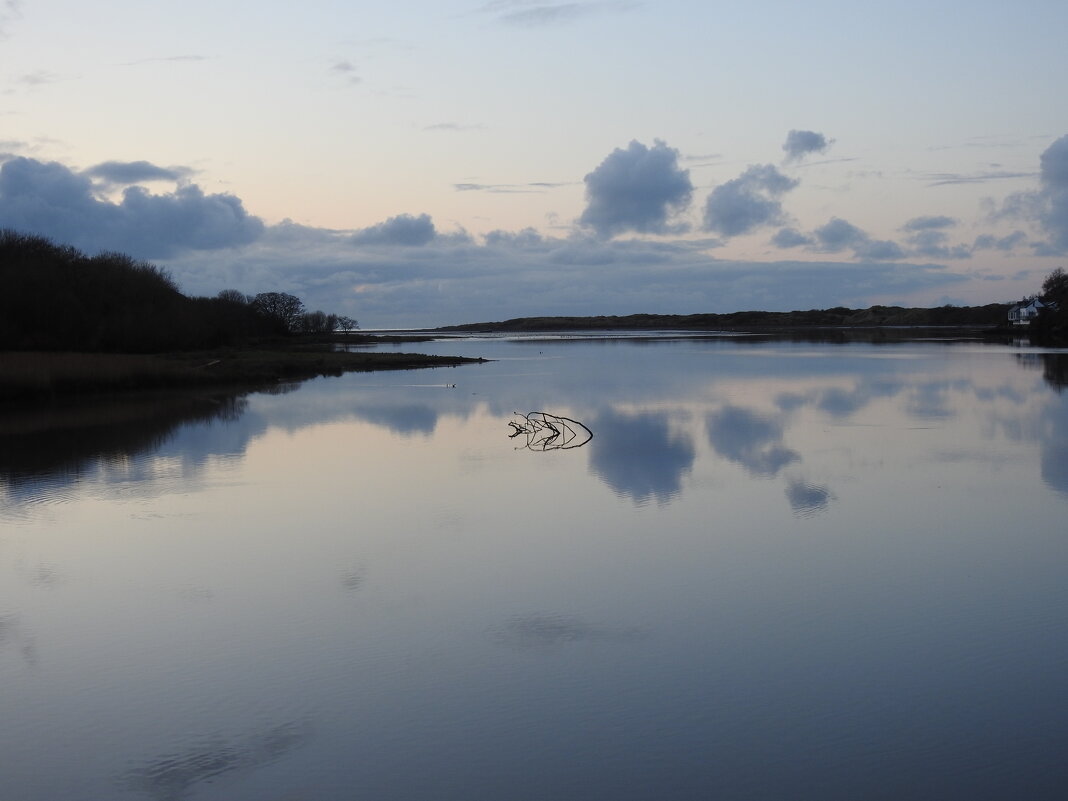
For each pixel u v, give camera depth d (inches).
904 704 447.5
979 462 1037.2
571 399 1784.0
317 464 1066.7
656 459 1072.8
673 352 3900.1
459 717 441.1
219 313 3983.8
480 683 476.1
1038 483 921.5
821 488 906.1
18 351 2628.0
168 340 3137.3
